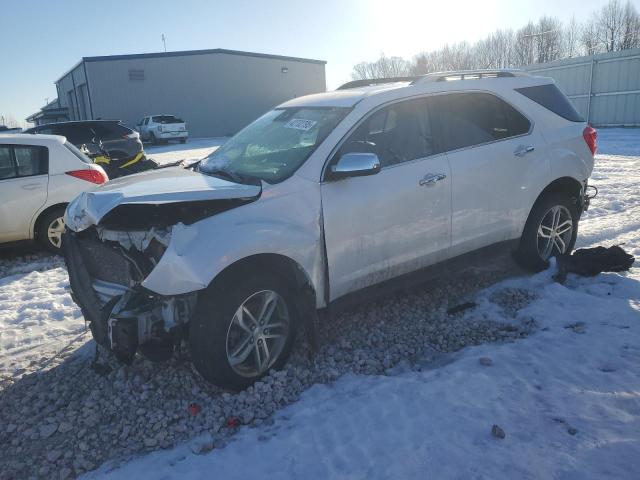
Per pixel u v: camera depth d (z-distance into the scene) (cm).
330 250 382
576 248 621
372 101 418
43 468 296
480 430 287
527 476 249
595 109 2736
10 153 696
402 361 389
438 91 452
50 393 370
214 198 341
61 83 4625
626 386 321
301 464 277
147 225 350
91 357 418
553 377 340
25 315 518
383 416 310
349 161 369
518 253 523
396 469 262
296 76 4303
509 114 495
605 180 1060
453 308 468
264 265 357
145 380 373
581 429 281
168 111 3856
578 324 415
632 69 2533
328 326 443
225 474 277
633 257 520
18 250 783
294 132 425
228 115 4044
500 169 473
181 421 328
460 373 349
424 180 425
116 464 296
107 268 369
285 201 365
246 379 350
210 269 321
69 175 724
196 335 332
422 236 431
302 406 334
